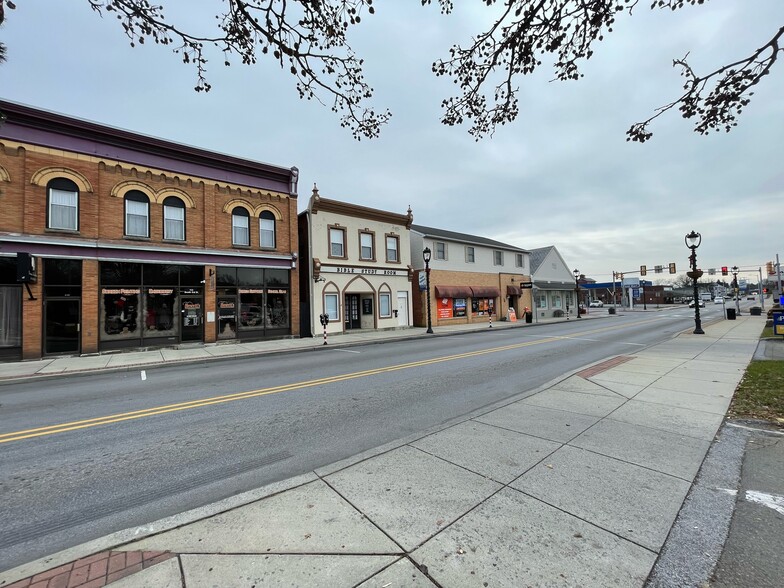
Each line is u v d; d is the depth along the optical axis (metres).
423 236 25.91
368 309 22.73
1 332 12.34
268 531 2.69
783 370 7.98
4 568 2.52
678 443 4.22
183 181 16.16
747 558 2.39
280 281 18.73
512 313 30.28
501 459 3.85
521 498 3.09
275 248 18.73
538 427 4.78
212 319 16.39
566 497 3.10
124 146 14.78
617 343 14.84
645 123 4.92
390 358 11.80
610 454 3.94
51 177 13.30
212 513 2.94
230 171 17.44
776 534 2.63
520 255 34.59
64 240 13.22
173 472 3.96
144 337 14.90
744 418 5.06
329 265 20.45
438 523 2.76
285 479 3.68
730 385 6.86
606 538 2.58
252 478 3.78
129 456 4.39
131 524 3.05
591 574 2.25
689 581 2.21
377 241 23.03
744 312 41.22
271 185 18.72
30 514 3.21
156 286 15.24
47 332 12.99
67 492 3.58
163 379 9.27
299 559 2.39
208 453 4.44
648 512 2.89
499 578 2.21
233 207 17.52
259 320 17.95
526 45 4.42
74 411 6.36
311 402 6.55
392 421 5.44
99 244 13.88
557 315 37.47
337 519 2.82
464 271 28.64
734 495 3.15
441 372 9.13
